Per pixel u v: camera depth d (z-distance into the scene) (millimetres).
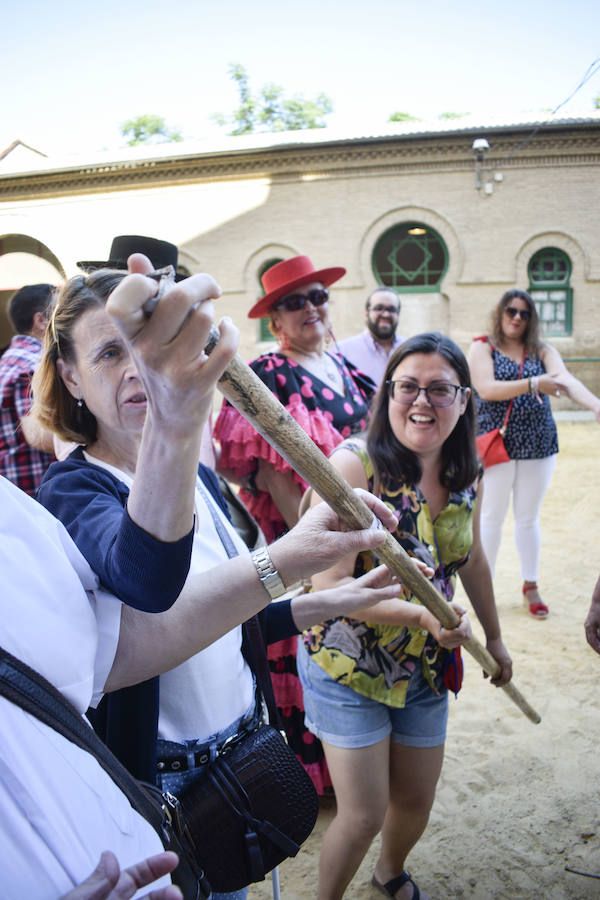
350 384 3193
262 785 1236
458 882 2248
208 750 1264
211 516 1402
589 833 2439
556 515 6332
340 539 1101
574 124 10898
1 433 2822
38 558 843
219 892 1229
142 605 870
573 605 4285
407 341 1730
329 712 1800
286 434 962
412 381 1677
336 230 13477
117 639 976
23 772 714
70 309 1197
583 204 11766
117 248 2301
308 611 1496
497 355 3834
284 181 13586
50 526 921
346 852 1786
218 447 2982
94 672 966
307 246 13664
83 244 14648
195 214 14094
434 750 1912
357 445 1798
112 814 822
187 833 1185
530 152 11883
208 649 1279
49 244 14852
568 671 3500
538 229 11992
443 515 1850
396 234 13797
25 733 738
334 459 1792
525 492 4004
